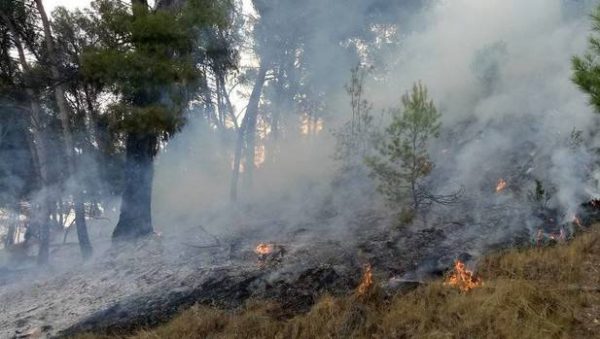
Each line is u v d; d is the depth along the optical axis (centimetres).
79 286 707
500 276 484
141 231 947
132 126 824
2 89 1023
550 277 470
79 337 519
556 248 522
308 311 507
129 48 823
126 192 961
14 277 917
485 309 423
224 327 498
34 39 1122
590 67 474
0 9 1055
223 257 690
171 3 941
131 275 697
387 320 450
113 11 823
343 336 445
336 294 525
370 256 598
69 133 1038
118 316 552
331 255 618
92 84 943
